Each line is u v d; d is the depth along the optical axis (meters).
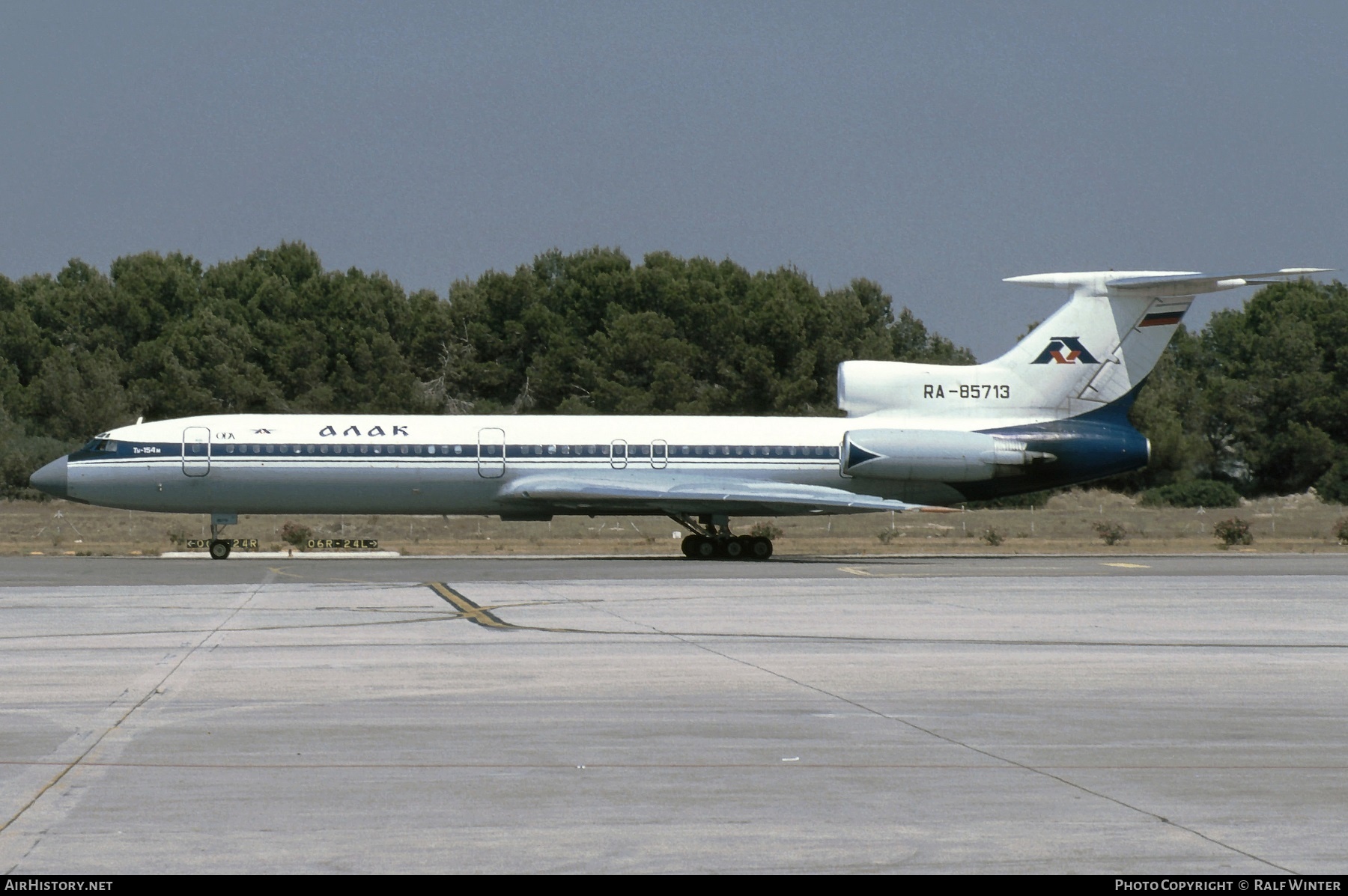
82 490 143.88
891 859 34.25
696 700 56.59
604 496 144.75
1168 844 35.44
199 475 144.12
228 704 55.03
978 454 149.88
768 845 35.38
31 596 100.62
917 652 72.31
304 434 145.62
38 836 35.75
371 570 127.75
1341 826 37.16
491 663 67.06
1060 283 153.38
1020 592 107.56
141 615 88.31
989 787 41.38
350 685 60.06
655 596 103.00
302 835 36.03
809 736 49.16
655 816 38.12
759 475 150.25
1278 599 102.75
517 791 40.78
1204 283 148.00
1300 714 54.03
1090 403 153.38
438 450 146.12
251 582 113.50
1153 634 80.88
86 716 52.38
